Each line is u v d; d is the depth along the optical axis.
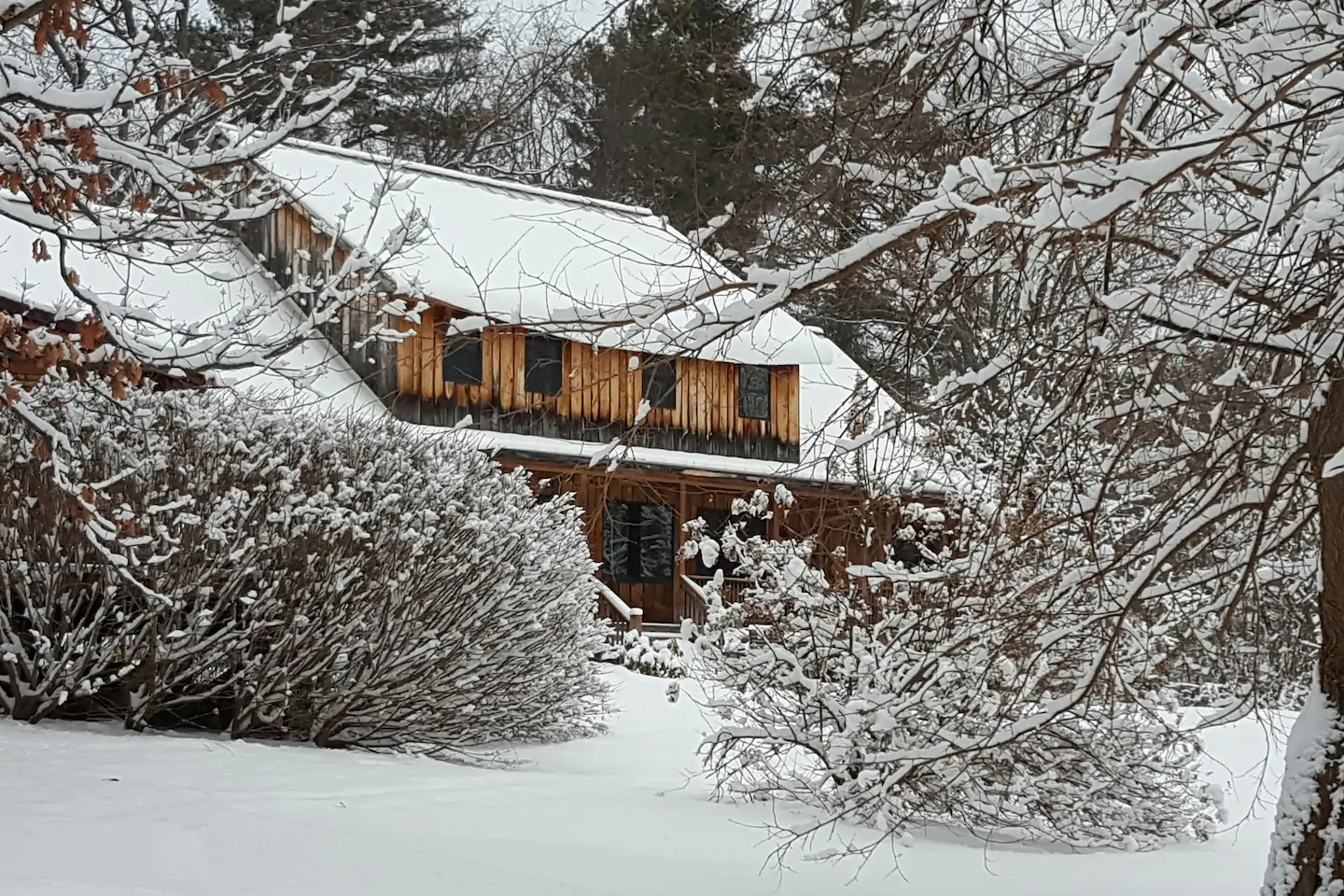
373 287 9.74
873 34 5.91
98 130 8.38
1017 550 7.21
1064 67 5.96
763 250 6.21
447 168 26.94
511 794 9.02
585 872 6.61
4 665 10.68
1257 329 5.59
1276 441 6.38
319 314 9.45
